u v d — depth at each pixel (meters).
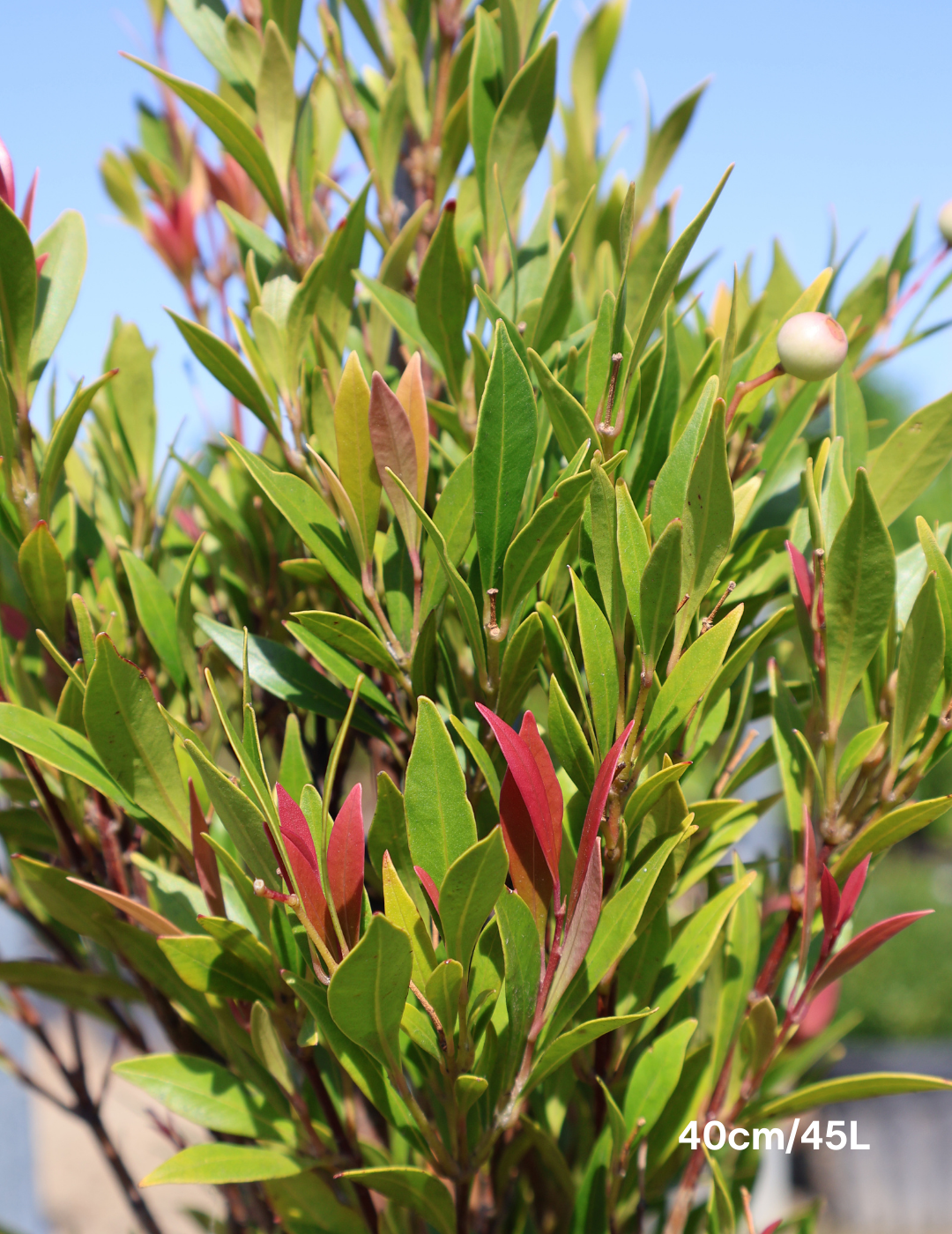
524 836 0.44
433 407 0.50
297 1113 0.47
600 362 0.46
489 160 0.51
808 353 0.46
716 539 0.43
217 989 0.46
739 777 0.50
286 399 0.49
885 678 0.48
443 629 0.49
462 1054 0.44
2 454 0.47
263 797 0.44
